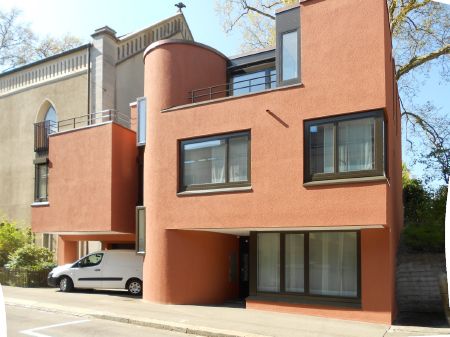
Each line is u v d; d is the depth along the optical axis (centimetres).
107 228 1683
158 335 1072
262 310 1392
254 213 1329
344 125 1236
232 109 1404
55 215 1839
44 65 2355
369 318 1223
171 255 1484
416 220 2080
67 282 1772
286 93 1316
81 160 1794
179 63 1586
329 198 1221
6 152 2441
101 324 1181
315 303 1314
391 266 1249
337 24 1262
